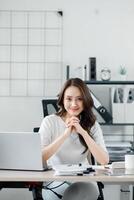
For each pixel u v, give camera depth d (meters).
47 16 3.47
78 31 3.47
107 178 1.76
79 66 3.45
